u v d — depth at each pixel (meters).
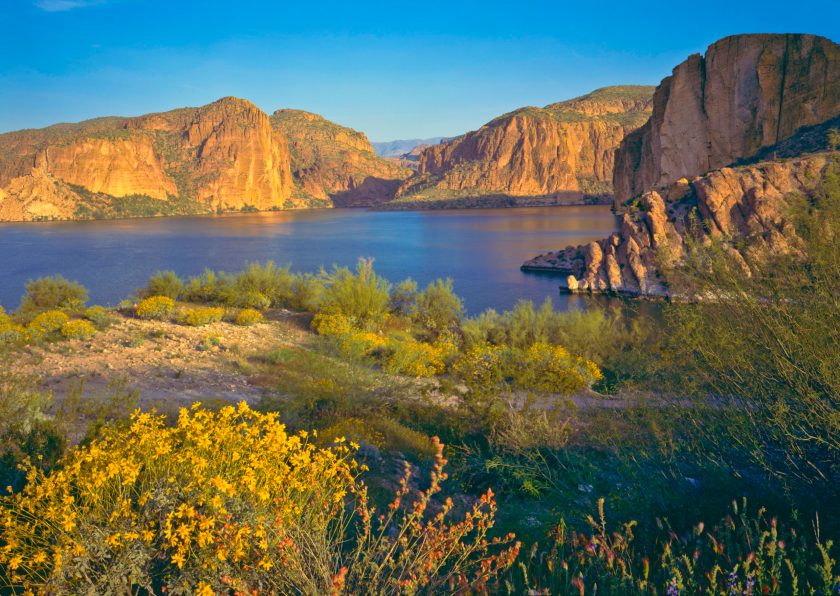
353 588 2.81
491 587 2.99
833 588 2.11
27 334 13.70
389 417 9.07
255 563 2.68
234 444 3.10
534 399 8.05
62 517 2.66
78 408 6.52
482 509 5.22
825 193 3.34
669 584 2.31
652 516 3.82
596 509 4.54
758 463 3.62
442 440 7.97
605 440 5.02
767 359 3.49
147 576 2.65
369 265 22.59
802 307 3.32
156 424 3.24
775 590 2.18
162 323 17.80
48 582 2.53
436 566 2.86
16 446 4.32
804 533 3.01
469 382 10.35
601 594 2.70
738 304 3.64
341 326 18.09
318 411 8.68
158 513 2.84
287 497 2.95
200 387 10.53
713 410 3.82
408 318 24.23
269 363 13.27
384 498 5.32
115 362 12.09
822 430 3.26
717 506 3.52
